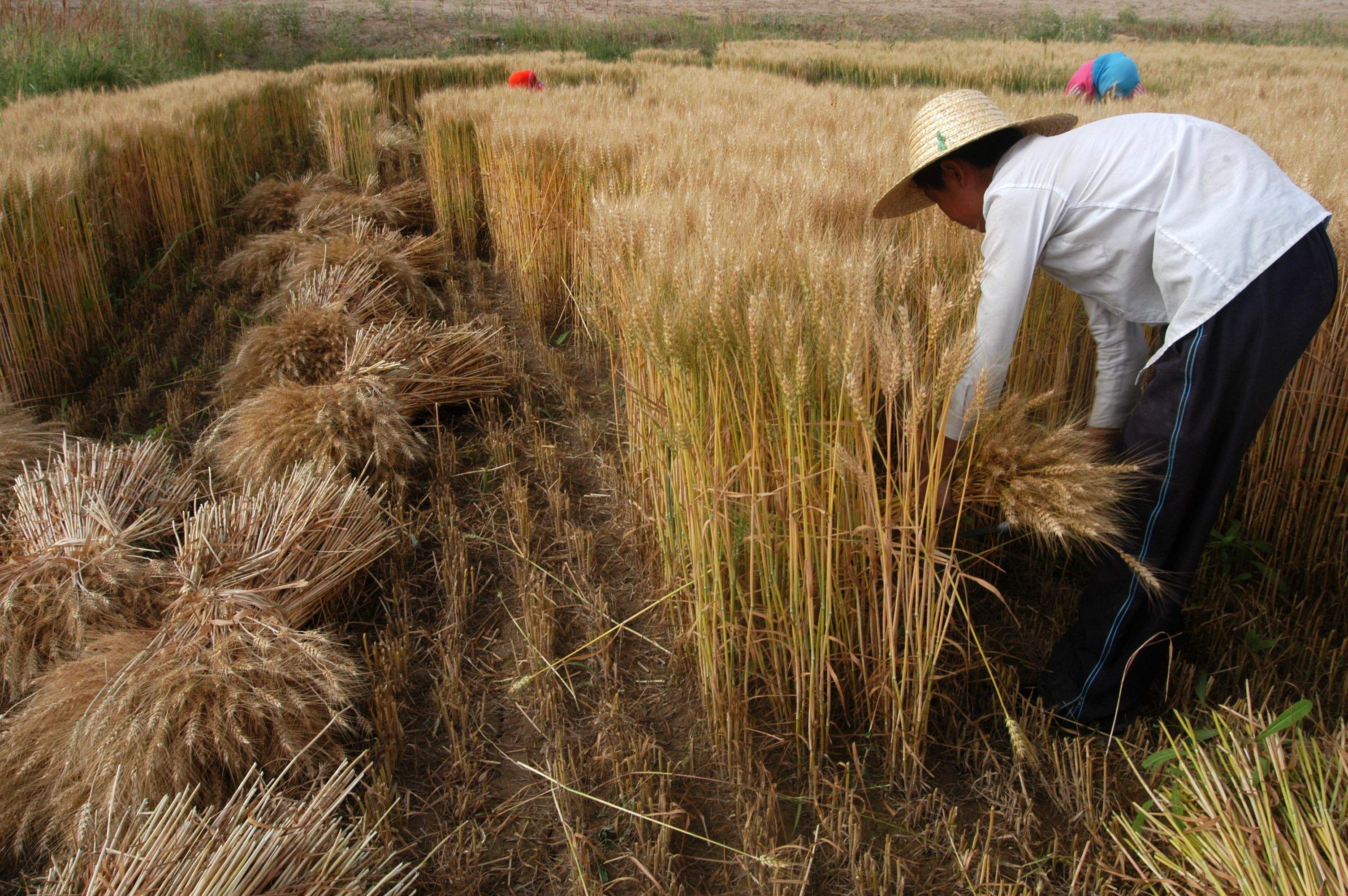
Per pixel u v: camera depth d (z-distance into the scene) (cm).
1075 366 334
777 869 212
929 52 1722
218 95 955
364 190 826
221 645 256
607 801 243
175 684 244
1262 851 173
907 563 218
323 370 451
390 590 331
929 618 222
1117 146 207
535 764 258
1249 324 193
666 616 310
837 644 249
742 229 263
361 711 277
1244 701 255
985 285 217
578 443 441
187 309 622
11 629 280
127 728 232
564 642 306
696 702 279
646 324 230
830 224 292
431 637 308
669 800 243
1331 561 304
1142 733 243
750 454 224
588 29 2347
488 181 673
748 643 246
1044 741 244
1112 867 206
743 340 219
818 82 1522
